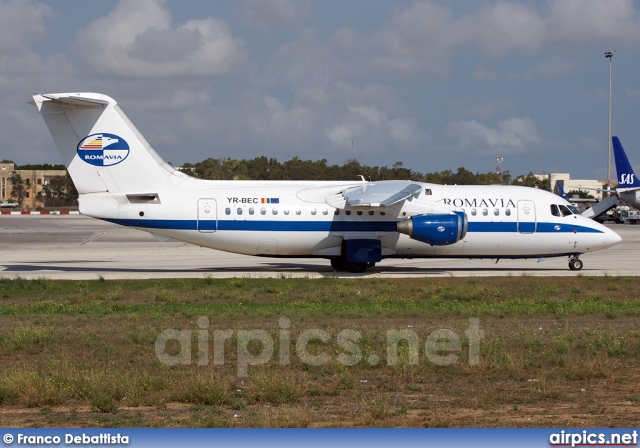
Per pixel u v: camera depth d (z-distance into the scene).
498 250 86.25
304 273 84.56
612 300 61.03
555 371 36.44
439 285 70.88
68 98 75.88
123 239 144.50
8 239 142.25
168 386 33.16
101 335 44.59
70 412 29.98
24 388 31.66
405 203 83.19
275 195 82.38
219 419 28.59
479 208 85.12
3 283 69.81
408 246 84.25
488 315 52.31
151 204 79.69
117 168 79.00
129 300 61.38
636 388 33.41
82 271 85.38
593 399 31.61
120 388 32.22
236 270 88.12
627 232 170.88
